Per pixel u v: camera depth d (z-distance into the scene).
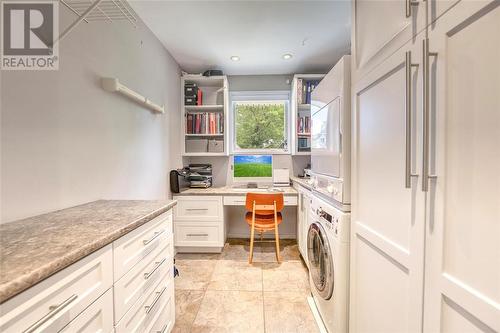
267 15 1.93
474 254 0.58
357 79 1.20
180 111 2.96
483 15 0.55
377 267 1.03
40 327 0.57
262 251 2.85
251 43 2.39
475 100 0.57
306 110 3.15
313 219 1.81
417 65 0.75
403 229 0.84
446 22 0.64
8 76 0.93
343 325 1.33
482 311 0.55
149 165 2.11
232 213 3.36
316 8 1.84
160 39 2.29
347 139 1.33
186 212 2.74
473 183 0.58
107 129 1.51
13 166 0.94
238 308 1.78
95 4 1.05
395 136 0.89
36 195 1.03
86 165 1.32
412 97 0.77
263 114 3.36
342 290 1.32
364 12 1.13
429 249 0.71
